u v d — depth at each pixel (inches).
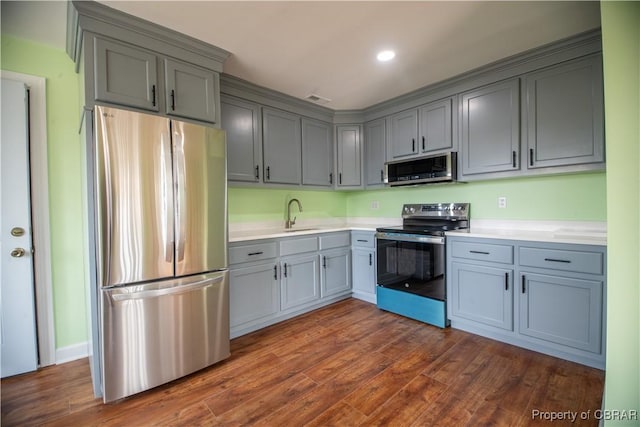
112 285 66.4
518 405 64.0
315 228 143.4
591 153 83.5
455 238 101.7
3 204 77.9
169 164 73.6
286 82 110.9
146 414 63.9
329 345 93.4
